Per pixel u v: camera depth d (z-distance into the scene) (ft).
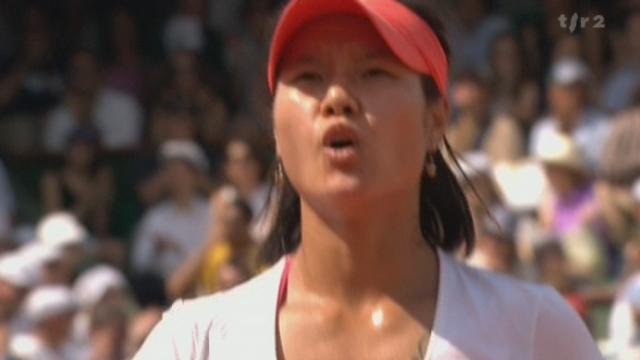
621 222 91.61
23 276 95.66
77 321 92.73
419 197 28.35
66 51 130.62
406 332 26.73
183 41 128.26
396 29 26.08
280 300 27.35
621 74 111.24
